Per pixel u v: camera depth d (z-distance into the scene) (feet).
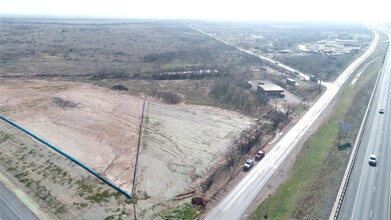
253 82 428.97
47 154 224.33
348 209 153.28
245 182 198.29
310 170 198.59
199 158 227.40
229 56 619.67
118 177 200.23
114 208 171.53
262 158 228.43
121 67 500.33
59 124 275.18
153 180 199.11
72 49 643.86
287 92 397.19
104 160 219.82
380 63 493.36
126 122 284.20
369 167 190.29
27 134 253.44
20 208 168.86
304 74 501.97
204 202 179.22
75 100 335.06
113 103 330.95
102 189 187.62
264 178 201.98
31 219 161.17
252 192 187.52
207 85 409.49
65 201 175.52
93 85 392.68
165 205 177.17
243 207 174.19
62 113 299.99
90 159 220.02
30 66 482.69
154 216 167.73
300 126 287.89
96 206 172.35
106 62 535.60
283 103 352.08
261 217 163.02
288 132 274.77
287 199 172.55
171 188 192.44
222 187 194.18
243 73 471.21
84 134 257.96
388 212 150.51
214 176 206.08
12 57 537.24
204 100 351.87
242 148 243.40
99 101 335.06
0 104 314.76
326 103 354.33
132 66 510.58
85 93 359.05
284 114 315.99
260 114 314.35
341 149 216.54
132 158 223.71
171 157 227.61
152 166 214.69
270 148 244.63
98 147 237.66
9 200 174.81
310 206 159.63
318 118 307.58
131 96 355.77
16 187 186.60
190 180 201.36
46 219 161.38
